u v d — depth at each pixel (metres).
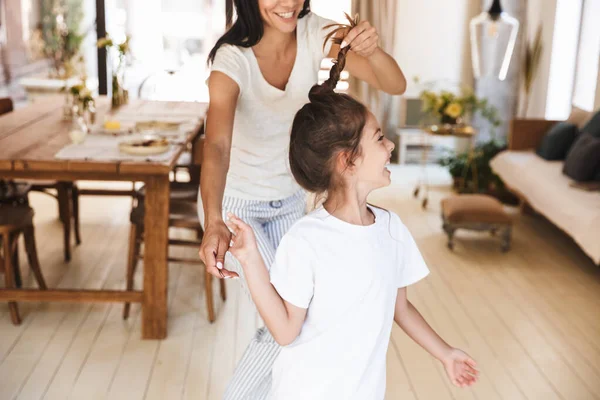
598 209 4.67
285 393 1.75
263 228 2.48
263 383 2.28
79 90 4.64
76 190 5.02
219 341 3.69
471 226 5.17
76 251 4.97
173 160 3.61
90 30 9.95
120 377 3.30
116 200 6.32
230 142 2.11
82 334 3.73
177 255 4.96
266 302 1.64
